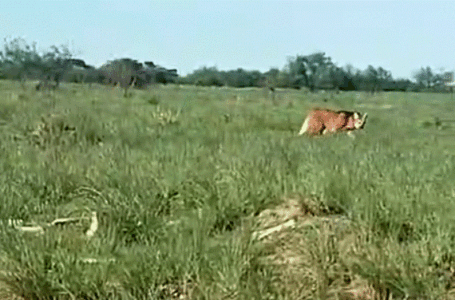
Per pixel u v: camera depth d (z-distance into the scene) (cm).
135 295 598
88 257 671
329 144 1672
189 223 779
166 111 2511
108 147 1358
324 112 2156
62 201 950
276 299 579
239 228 789
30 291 606
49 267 650
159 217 820
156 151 1273
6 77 5866
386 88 10581
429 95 8931
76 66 6950
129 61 6506
